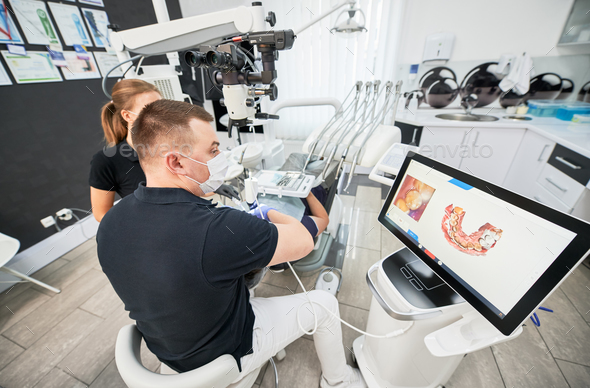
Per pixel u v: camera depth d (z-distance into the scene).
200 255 0.48
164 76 1.40
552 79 2.07
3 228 1.71
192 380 0.54
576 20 1.81
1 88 1.60
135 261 0.50
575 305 1.38
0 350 1.32
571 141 1.49
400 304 0.74
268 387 1.10
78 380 1.18
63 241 1.99
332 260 1.76
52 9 1.74
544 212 0.47
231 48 0.71
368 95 1.08
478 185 0.58
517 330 0.55
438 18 2.16
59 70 1.84
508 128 1.92
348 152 1.04
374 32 2.24
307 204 1.13
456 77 2.32
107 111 1.01
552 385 1.05
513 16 1.98
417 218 0.75
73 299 1.60
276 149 1.81
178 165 0.55
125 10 2.19
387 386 0.95
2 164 1.66
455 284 0.63
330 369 0.96
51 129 1.86
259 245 0.54
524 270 0.50
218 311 0.56
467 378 1.09
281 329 0.79
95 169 1.04
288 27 2.39
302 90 2.67
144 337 0.69
